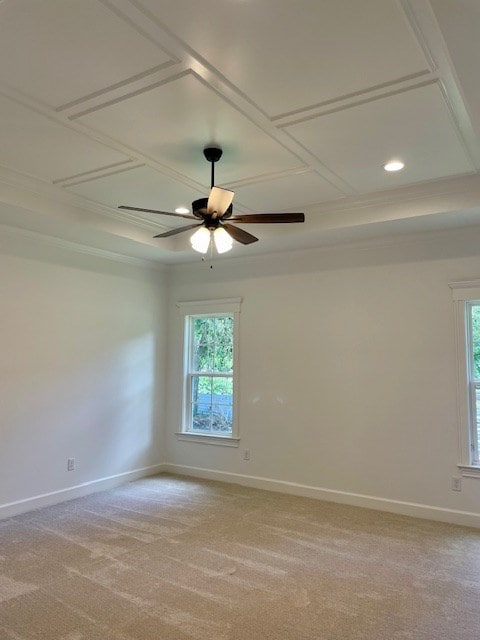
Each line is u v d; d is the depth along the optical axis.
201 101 2.66
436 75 2.40
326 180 3.84
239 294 5.78
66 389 4.98
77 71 2.38
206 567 3.30
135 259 5.82
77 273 5.17
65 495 4.88
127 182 3.87
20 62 2.31
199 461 5.91
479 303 4.46
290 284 5.41
